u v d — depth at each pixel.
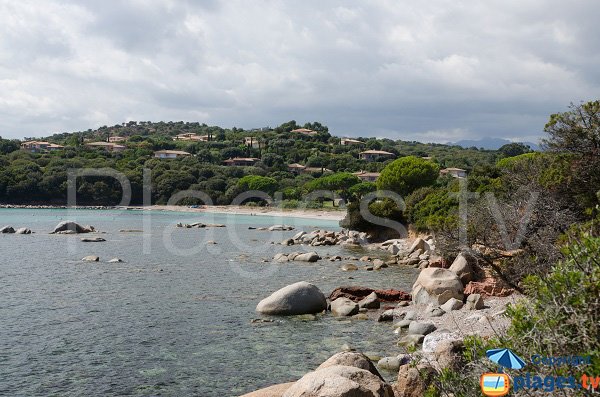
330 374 10.71
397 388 12.30
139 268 39.16
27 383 15.65
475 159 188.75
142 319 23.48
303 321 23.25
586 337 6.22
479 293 25.94
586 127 26.02
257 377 16.27
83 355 18.31
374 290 28.56
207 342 19.95
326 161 170.75
